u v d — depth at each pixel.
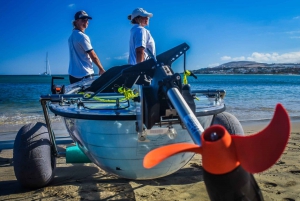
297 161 4.62
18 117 11.08
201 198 3.41
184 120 1.83
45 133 3.71
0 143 6.68
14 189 3.74
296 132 7.01
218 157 1.30
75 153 3.77
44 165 3.57
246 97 17.25
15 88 31.59
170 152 1.32
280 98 16.61
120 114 2.64
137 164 2.91
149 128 2.44
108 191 3.63
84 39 5.42
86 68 5.58
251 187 1.42
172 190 3.63
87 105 3.15
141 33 4.89
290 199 3.36
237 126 3.71
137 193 3.55
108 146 2.85
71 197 3.47
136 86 3.16
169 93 2.11
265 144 1.26
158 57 2.69
